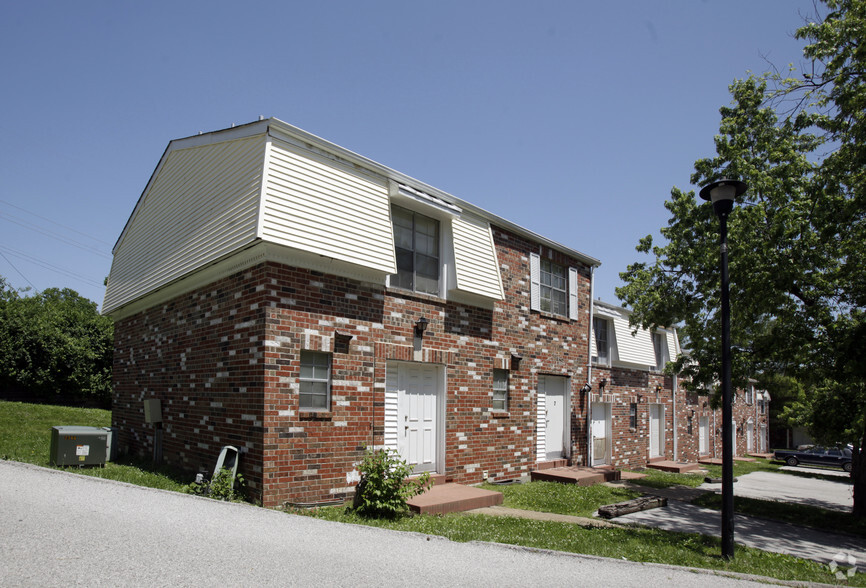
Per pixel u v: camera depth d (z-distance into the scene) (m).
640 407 20.98
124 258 14.49
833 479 24.94
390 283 10.88
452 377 11.84
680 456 24.61
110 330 26.73
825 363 11.98
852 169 11.04
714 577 6.41
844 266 11.56
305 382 9.13
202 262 10.03
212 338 10.02
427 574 5.44
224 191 9.82
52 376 25.00
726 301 7.79
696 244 15.08
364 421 9.78
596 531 8.59
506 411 13.43
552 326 15.57
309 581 4.86
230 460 8.95
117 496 7.31
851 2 10.96
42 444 13.18
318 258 9.34
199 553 5.30
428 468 11.34
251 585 4.62
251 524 6.63
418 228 11.73
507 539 7.32
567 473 14.20
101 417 20.66
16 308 25.44
